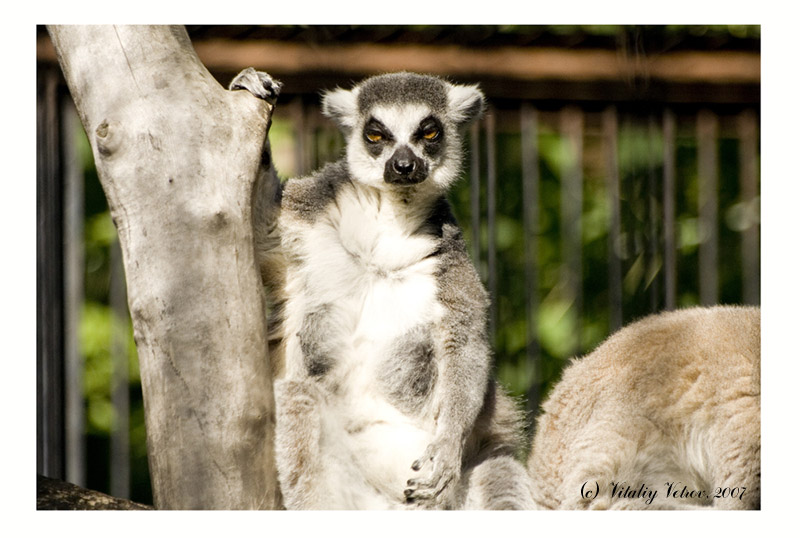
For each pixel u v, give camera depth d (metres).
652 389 7.61
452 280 7.30
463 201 10.70
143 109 6.16
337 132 9.34
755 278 10.14
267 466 6.32
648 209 9.85
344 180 7.56
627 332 8.03
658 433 7.59
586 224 11.88
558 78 9.33
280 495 6.55
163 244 6.09
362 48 9.19
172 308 6.07
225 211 6.13
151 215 6.10
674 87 9.40
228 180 6.18
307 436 6.95
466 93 7.94
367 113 7.63
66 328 9.30
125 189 6.14
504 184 11.18
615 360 7.84
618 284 9.84
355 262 7.32
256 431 6.23
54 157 8.95
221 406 6.12
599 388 7.82
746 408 7.33
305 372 7.18
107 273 11.48
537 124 9.67
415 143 7.48
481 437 7.81
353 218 7.37
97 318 11.45
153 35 6.29
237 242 6.18
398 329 7.25
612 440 7.59
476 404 7.14
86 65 6.29
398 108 7.55
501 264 11.27
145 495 11.45
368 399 7.25
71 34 6.35
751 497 7.24
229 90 6.54
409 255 7.32
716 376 7.46
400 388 7.21
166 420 6.12
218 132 6.21
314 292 7.24
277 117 9.30
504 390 8.31
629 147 9.78
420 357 7.25
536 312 10.27
